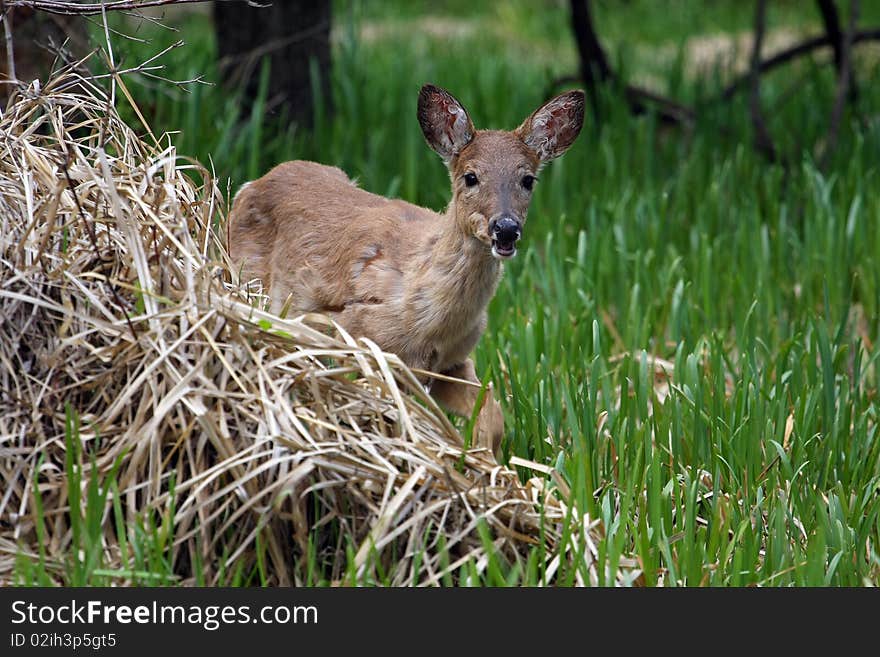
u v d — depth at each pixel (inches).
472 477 341.4
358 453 328.2
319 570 332.2
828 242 593.9
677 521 360.5
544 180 739.4
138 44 675.4
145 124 386.3
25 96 382.3
